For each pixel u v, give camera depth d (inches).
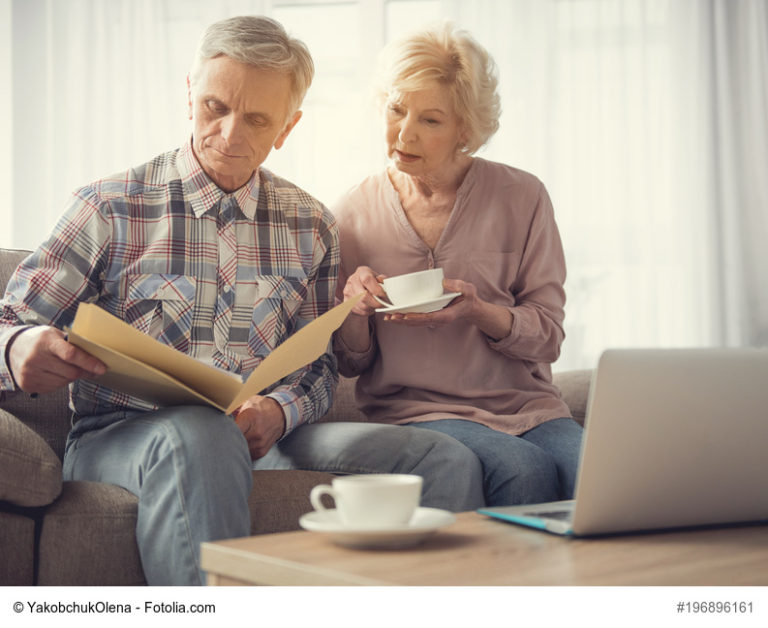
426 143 69.4
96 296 59.5
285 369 52.5
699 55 135.3
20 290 56.9
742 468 38.7
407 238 72.4
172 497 46.9
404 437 59.6
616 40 135.9
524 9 135.9
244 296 62.4
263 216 64.8
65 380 50.9
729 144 134.6
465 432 64.3
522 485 60.2
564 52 136.3
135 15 136.3
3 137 135.8
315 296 68.1
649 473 36.7
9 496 47.1
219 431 48.6
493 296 72.5
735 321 134.0
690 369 37.1
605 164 135.8
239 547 33.7
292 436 63.4
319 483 57.2
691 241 135.0
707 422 37.5
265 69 58.9
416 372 70.3
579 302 135.2
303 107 136.9
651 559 33.3
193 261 60.6
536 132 135.3
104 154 135.9
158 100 136.2
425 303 61.2
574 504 38.7
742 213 135.2
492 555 33.2
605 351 35.5
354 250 73.5
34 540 48.4
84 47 135.9
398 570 30.5
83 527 48.3
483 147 75.4
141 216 60.1
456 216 72.6
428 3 137.3
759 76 134.7
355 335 69.4
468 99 69.2
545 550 34.4
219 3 136.6
